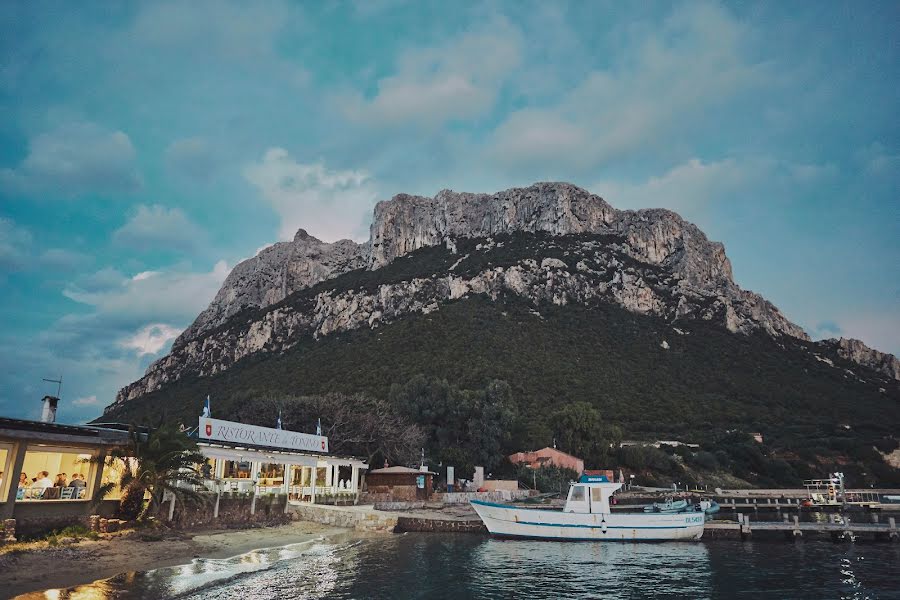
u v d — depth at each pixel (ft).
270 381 394.93
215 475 106.73
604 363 410.93
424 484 165.17
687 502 141.18
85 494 75.46
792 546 109.40
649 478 265.95
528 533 112.78
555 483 217.15
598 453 267.59
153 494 81.00
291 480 143.02
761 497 221.87
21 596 49.26
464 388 320.70
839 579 77.82
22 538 64.69
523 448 255.09
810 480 277.64
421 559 87.20
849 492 234.58
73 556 63.57
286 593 60.80
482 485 195.83
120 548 70.49
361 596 61.87
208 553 77.61
